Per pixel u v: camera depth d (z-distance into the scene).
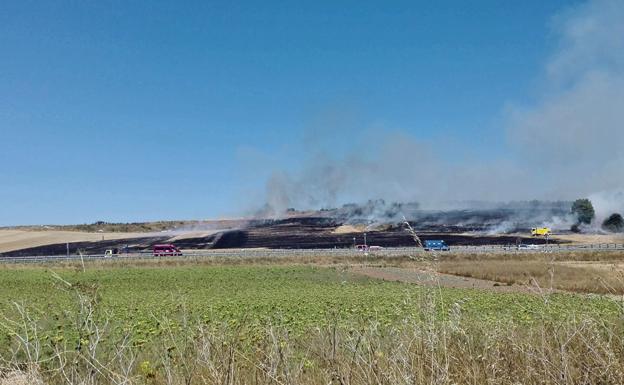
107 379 5.76
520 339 6.43
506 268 51.06
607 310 12.55
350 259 72.94
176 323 12.40
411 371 5.18
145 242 144.88
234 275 53.50
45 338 8.79
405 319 7.03
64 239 150.62
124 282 46.41
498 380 5.27
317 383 5.49
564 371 5.42
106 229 180.25
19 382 5.61
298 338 8.25
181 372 5.77
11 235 156.88
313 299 28.73
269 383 5.41
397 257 70.44
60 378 5.78
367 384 5.20
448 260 67.44
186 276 52.56
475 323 8.04
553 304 12.96
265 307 24.20
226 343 6.24
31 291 36.62
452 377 5.41
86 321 5.92
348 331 7.30
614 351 6.15
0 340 10.09
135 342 10.09
